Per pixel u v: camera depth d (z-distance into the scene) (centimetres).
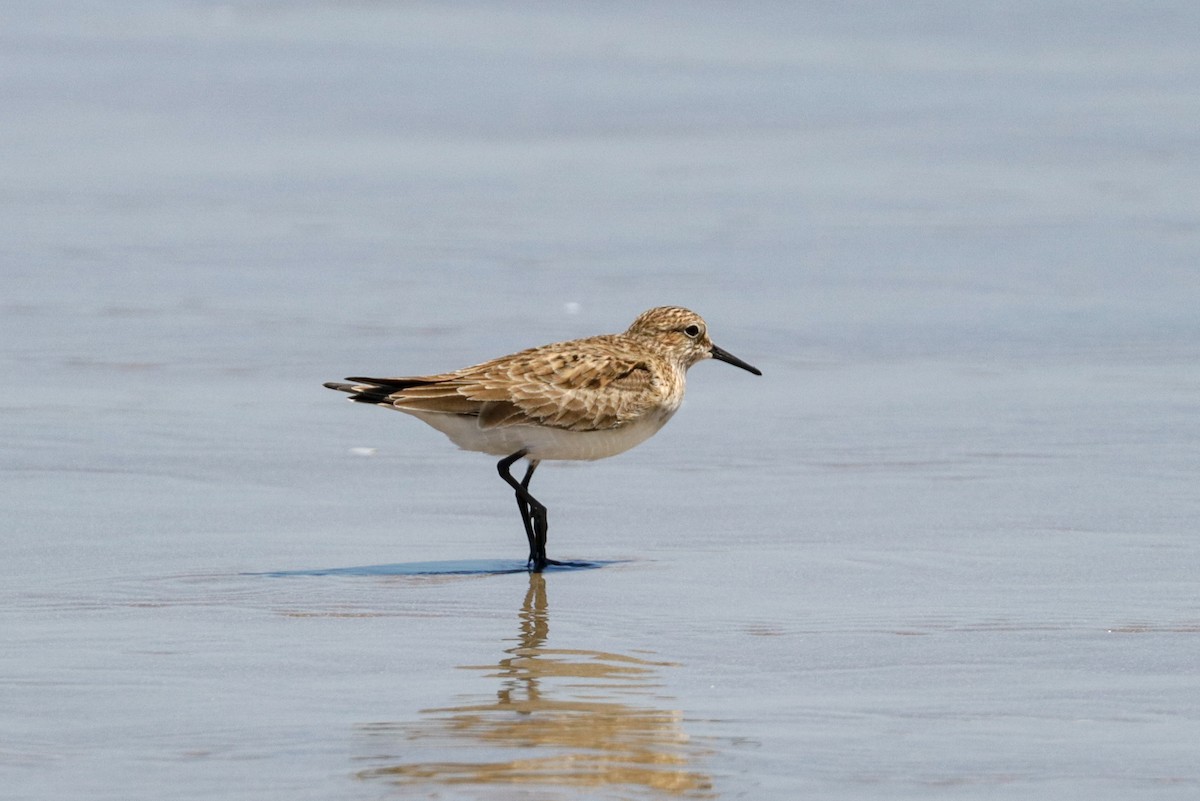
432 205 2930
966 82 4053
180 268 2466
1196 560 1238
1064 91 3934
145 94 3969
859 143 3450
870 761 838
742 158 3331
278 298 2297
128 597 1161
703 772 823
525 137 3550
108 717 903
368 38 4666
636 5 5072
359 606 1141
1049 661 1003
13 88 4003
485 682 968
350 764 830
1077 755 845
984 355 1997
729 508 1426
